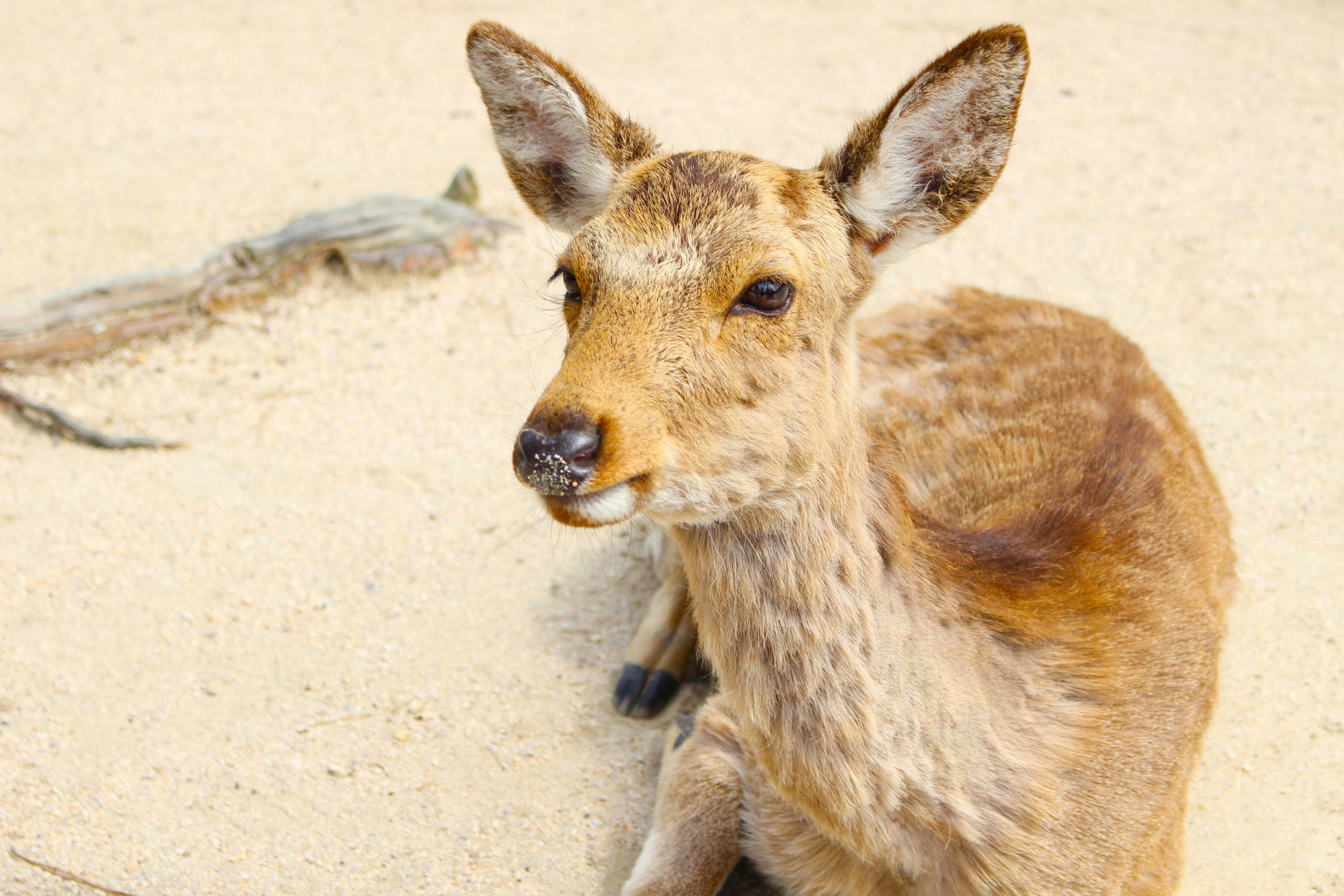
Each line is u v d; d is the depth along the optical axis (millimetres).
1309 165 7164
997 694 2725
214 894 3311
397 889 3350
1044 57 8852
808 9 10117
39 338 5555
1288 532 4508
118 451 5156
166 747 3793
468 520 4789
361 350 5754
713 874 3271
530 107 3021
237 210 7012
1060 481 3393
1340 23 9250
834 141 7520
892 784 2604
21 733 3814
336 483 4977
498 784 3705
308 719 3914
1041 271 6203
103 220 6949
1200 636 3229
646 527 4328
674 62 9039
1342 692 3869
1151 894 3047
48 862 3387
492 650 4207
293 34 9930
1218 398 5219
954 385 4047
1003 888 2764
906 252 2803
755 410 2475
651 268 2492
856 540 2555
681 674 4074
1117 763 2883
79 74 9180
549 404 2326
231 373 5609
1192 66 8602
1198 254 6316
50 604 4348
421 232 6168
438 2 10578
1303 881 3273
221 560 4574
